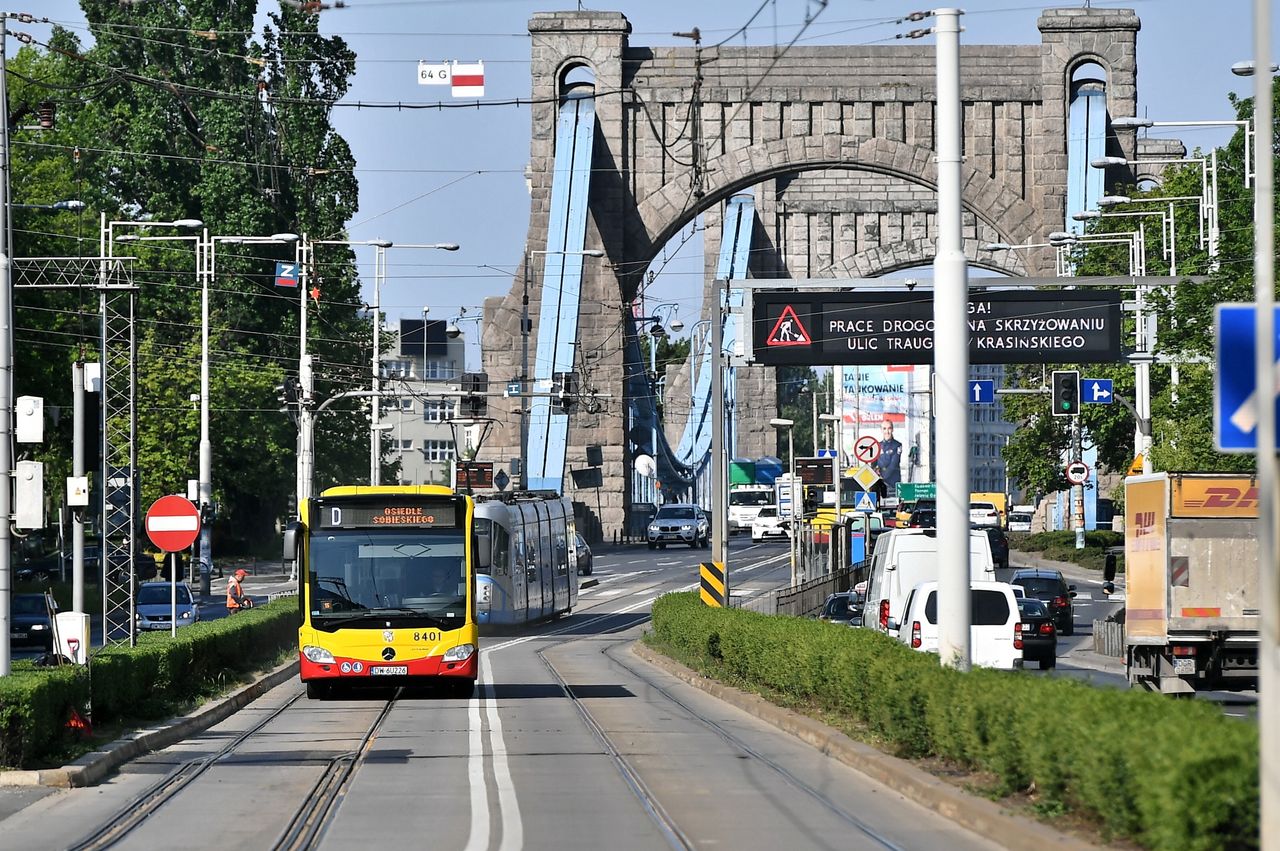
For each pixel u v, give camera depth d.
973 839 31.48
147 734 49.25
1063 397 110.81
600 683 77.31
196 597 152.75
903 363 98.12
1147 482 65.25
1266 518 22.08
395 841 31.91
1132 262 130.75
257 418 188.88
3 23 54.09
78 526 71.81
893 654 45.44
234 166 191.88
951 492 43.78
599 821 34.34
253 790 39.50
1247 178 117.25
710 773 42.31
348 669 66.00
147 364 183.38
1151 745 26.23
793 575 115.94
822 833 32.53
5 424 52.50
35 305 138.50
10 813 35.91
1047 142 197.88
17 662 78.31
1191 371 107.12
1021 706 33.09
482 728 55.16
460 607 66.81
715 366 88.75
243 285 192.38
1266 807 21.67
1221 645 62.97
